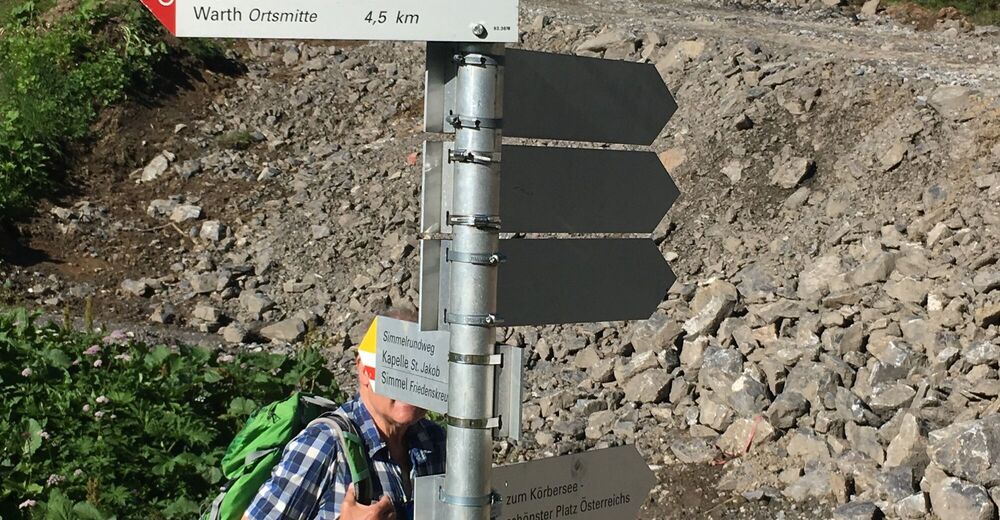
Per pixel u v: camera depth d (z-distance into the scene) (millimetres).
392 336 3242
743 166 13258
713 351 9398
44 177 15719
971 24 20734
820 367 8547
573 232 3164
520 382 2932
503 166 3020
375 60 19859
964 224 10305
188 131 17703
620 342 10445
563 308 3152
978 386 7652
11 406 7191
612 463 3553
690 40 16453
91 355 8148
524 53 3021
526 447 8969
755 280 10633
